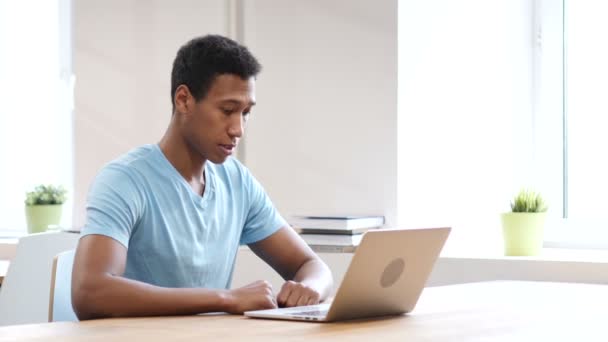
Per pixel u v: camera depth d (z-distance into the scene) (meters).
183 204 2.44
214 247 2.52
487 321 1.93
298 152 3.72
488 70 3.80
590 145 3.71
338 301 1.89
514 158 3.81
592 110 3.70
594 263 3.17
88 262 2.17
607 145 3.68
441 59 3.71
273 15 3.76
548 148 3.76
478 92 3.78
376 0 3.56
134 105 4.00
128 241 2.32
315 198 3.69
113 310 2.09
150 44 3.97
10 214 4.72
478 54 3.79
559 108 3.75
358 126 3.60
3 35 4.70
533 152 3.79
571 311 2.08
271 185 3.77
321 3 3.67
